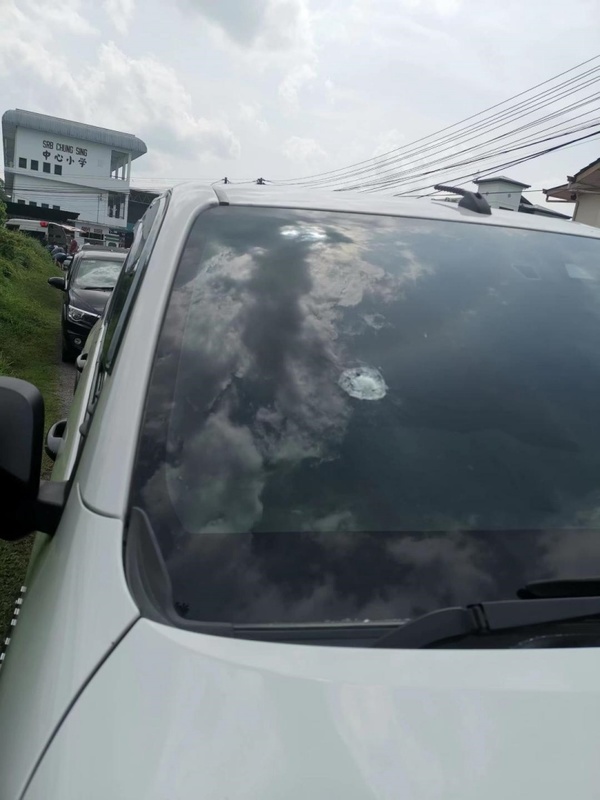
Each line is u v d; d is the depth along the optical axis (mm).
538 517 1359
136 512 1222
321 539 1249
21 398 1375
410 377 1554
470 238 2010
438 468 1399
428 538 1286
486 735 965
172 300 1575
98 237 48656
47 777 912
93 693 988
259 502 1279
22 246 19766
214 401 1402
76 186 66688
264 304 1613
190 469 1296
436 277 1819
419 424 1467
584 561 1307
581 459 1483
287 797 883
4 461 1326
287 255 1764
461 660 1068
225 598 1144
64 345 8555
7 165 67375
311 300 1650
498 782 918
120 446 1305
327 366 1522
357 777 904
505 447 1466
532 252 2025
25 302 12094
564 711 1011
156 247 1784
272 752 919
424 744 945
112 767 907
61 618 1095
